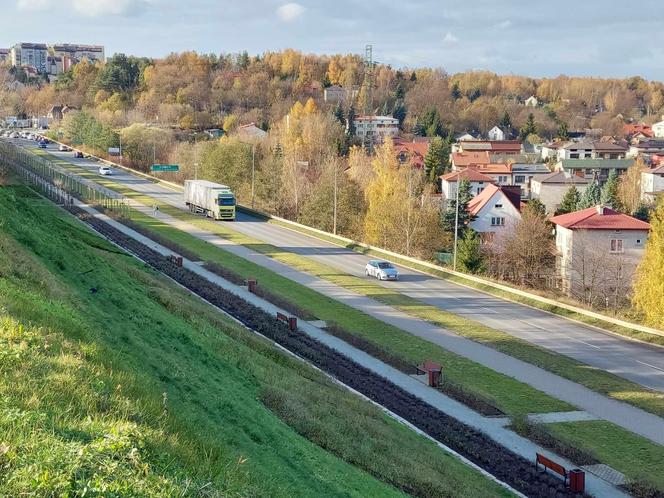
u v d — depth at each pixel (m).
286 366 34.59
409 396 34.47
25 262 27.92
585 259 70.94
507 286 56.59
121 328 25.48
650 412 33.56
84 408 14.09
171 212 91.75
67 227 53.31
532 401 34.62
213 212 87.50
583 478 25.45
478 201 93.44
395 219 82.56
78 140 162.25
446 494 22.14
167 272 55.62
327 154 122.31
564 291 71.38
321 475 18.98
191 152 127.00
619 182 121.94
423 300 53.66
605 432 31.17
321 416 25.58
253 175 103.88
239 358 29.30
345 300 52.81
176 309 34.19
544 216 84.12
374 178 94.56
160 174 127.50
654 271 54.91
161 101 197.38
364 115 194.75
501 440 30.09
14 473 10.66
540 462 27.11
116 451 12.03
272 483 15.69
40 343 17.09
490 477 26.36
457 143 178.25
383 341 43.28
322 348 41.16
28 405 13.27
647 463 28.31
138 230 75.62
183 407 18.95
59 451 11.38
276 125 145.38
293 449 20.12
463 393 34.88
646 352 42.41
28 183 89.44
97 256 37.91
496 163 149.00
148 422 14.88
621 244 72.06
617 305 66.44
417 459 25.09
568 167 146.62
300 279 58.84
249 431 20.00
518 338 44.78
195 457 13.93
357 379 36.19
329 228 90.69
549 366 39.62
